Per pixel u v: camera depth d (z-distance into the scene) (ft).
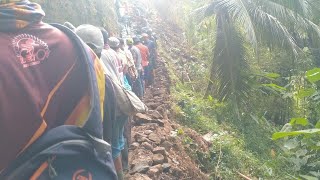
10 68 4.29
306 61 38.60
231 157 25.68
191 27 45.21
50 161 4.35
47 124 4.48
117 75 15.03
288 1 36.70
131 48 33.86
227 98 37.42
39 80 4.45
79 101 4.74
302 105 36.81
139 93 33.42
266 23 35.53
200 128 32.24
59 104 4.60
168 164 18.40
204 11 37.91
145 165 16.85
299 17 38.17
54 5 26.58
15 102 4.26
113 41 21.50
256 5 36.65
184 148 23.54
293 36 42.04
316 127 19.83
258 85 37.40
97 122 4.75
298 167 24.44
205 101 39.70
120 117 10.66
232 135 32.60
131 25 63.87
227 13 36.63
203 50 50.67
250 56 38.83
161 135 22.72
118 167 11.24
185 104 36.68
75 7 29.27
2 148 4.25
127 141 16.35
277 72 41.11
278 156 28.17
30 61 4.44
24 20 4.51
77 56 4.80
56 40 4.68
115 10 52.70
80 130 4.63
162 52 62.18
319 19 40.37
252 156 28.50
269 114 38.73
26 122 4.30
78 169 4.51
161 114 29.30
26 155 4.34
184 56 66.33
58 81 4.58
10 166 4.30
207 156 24.57
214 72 38.75
